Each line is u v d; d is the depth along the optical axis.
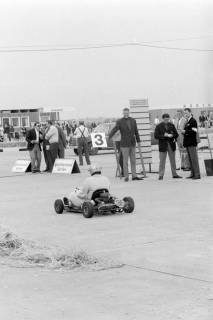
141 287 6.92
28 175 25.89
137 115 22.91
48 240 10.31
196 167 20.09
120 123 20.61
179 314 5.79
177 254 8.63
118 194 16.66
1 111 67.69
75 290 6.99
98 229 11.28
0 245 9.77
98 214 13.32
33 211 14.34
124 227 11.34
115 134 22.39
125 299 6.46
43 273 7.98
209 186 17.75
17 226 12.00
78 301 6.50
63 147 27.34
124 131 20.53
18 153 48.25
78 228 11.52
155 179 20.84
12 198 17.31
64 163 26.02
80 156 29.81
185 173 22.81
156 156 34.97
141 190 17.50
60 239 10.37
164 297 6.44
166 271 7.65
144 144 22.94
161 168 20.66
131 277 7.44
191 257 8.38
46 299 6.64
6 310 6.25
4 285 7.38
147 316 5.79
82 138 29.41
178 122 23.91
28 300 6.63
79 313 6.04
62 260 8.55
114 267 8.06
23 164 28.14
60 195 17.58
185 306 6.05
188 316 5.71
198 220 11.70
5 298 6.75
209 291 6.58
